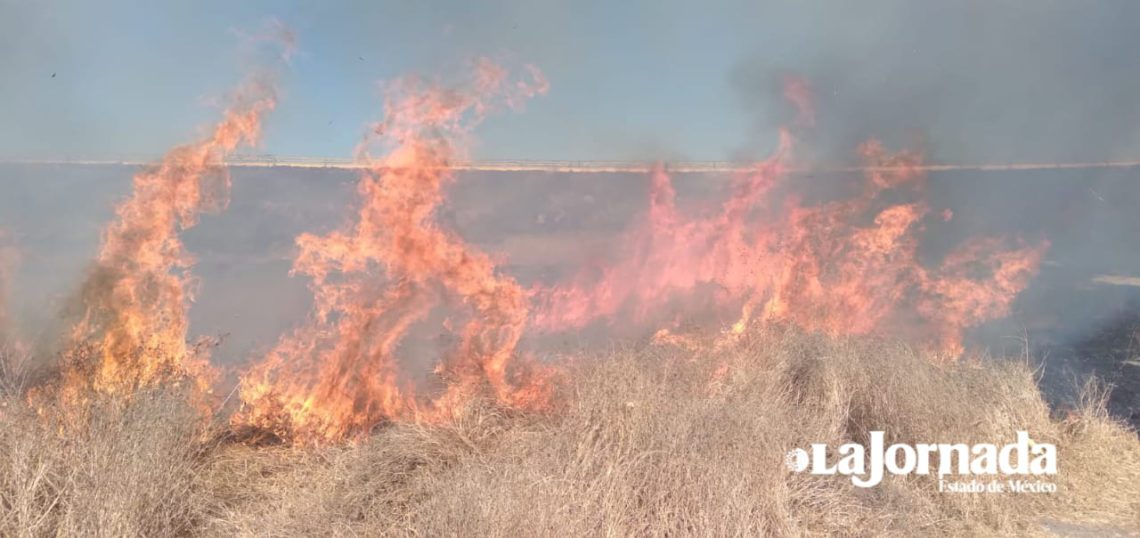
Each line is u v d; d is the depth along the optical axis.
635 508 3.48
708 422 3.87
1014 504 4.21
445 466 4.24
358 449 4.46
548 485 3.31
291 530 3.61
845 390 4.80
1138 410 5.98
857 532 3.78
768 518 3.52
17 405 3.87
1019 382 5.05
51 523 3.35
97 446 3.62
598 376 4.48
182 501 3.76
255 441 4.90
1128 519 4.16
